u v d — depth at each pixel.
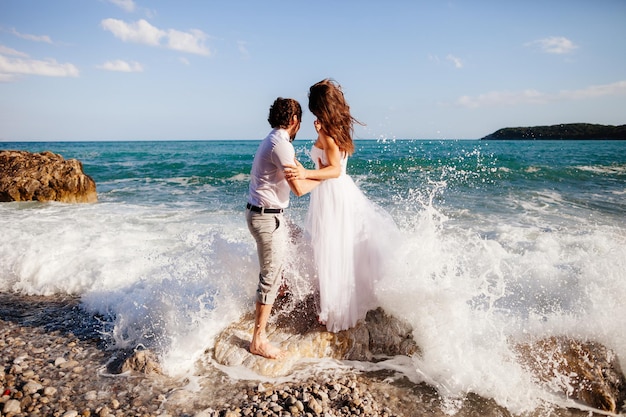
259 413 2.81
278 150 3.07
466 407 3.01
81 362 3.53
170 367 3.38
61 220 8.28
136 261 5.44
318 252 3.50
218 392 3.11
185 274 4.46
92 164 24.09
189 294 4.16
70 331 4.11
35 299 4.92
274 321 3.78
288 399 2.95
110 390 3.13
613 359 3.28
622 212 9.27
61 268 5.35
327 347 3.55
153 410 2.90
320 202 3.47
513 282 4.34
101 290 4.77
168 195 12.57
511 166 18.28
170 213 9.19
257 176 3.24
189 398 3.04
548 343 3.39
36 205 10.61
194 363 3.48
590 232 7.26
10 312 4.55
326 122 3.24
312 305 3.87
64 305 4.74
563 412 2.97
